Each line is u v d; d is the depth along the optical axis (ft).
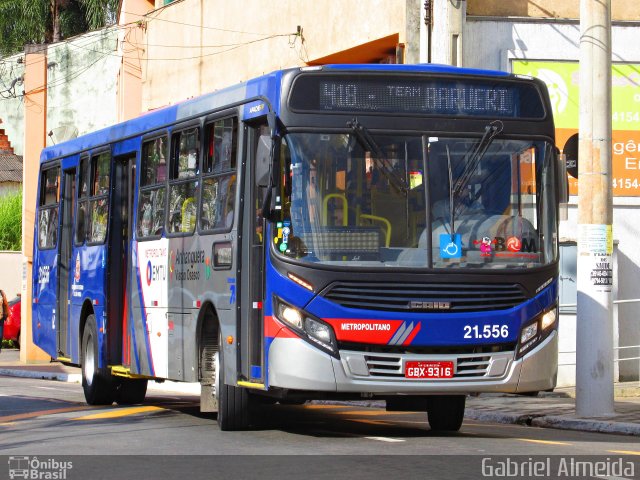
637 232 78.07
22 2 196.44
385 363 43.62
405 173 44.91
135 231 61.05
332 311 43.47
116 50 140.46
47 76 140.77
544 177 46.52
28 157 131.95
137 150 61.67
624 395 69.92
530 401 67.31
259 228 46.16
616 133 78.28
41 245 79.25
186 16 116.26
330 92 45.03
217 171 50.72
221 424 49.21
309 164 44.39
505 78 46.70
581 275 58.13
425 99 45.68
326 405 68.44
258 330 46.11
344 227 44.19
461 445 43.06
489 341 44.39
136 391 67.00
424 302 43.93
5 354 138.82
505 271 44.88
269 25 101.60
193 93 115.03
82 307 68.90
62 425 53.01
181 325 53.93
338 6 91.40
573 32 77.87
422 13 79.36
